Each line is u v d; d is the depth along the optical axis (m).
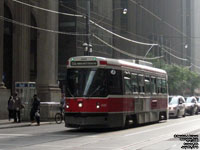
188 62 127.94
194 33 159.12
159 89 29.39
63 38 58.09
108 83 21.67
